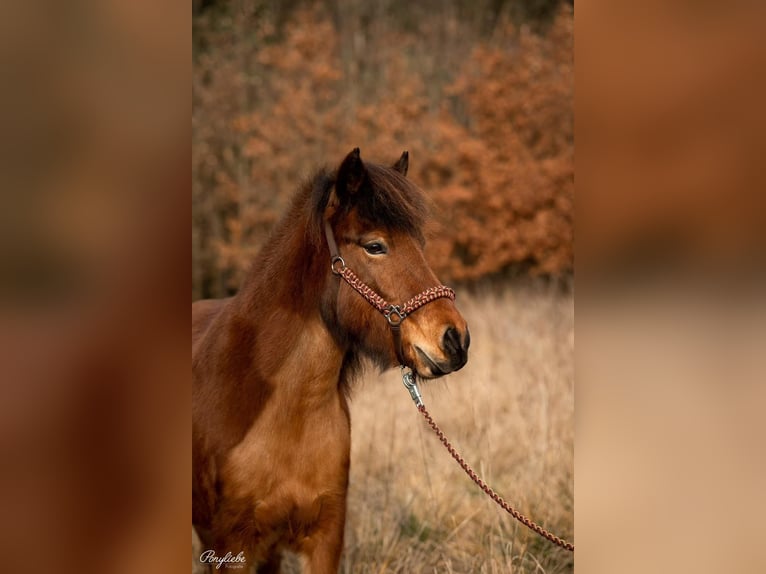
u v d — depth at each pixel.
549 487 5.90
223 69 15.15
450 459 6.55
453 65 17.05
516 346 9.22
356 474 6.30
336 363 4.04
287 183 14.25
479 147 14.59
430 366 3.70
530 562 5.06
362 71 16.92
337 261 3.88
